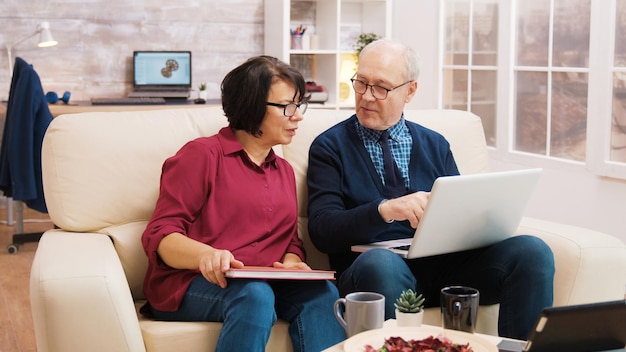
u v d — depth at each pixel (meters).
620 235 3.88
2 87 5.80
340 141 2.60
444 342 1.64
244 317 2.00
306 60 6.28
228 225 2.28
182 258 2.12
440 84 5.40
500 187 2.25
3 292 3.99
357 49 6.01
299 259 2.37
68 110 5.17
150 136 2.48
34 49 5.84
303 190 2.65
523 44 4.54
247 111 2.30
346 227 2.37
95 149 2.40
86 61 5.94
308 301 2.17
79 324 1.93
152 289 2.23
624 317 1.64
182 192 2.23
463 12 5.10
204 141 2.32
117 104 5.42
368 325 1.79
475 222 2.28
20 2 5.77
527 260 2.30
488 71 4.86
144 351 2.02
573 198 4.18
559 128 4.29
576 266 2.37
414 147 2.65
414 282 2.30
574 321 1.59
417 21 5.68
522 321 2.30
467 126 2.92
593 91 3.98
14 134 4.48
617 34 3.84
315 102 5.94
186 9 6.09
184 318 2.17
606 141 3.93
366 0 6.10
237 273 2.02
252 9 6.22
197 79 6.18
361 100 2.57
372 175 2.57
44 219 5.73
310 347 2.13
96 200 2.37
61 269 1.96
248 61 2.34
